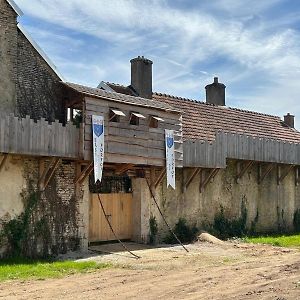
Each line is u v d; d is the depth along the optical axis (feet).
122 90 83.71
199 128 87.76
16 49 62.28
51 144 58.90
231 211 89.25
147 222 75.15
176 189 80.02
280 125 109.91
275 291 41.55
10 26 61.93
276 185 99.19
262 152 91.86
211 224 85.30
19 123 56.08
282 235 93.15
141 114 68.90
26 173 60.39
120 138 65.77
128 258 59.57
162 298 38.88
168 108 73.41
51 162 61.36
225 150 84.33
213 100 104.37
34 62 64.54
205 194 84.79
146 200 75.25
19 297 38.70
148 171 75.72
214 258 60.80
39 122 57.98
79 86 65.26
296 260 59.57
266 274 49.55
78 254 62.39
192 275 48.88
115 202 73.82
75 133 61.67
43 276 47.34
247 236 88.17
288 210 101.30
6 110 60.34
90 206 70.18
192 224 81.97
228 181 89.30
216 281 45.80
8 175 58.59
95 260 57.67
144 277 47.57
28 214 59.93
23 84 62.80
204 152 80.43
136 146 67.77
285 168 100.17
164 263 56.29
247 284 44.55
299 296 39.58
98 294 40.06
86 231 66.39
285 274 49.49
